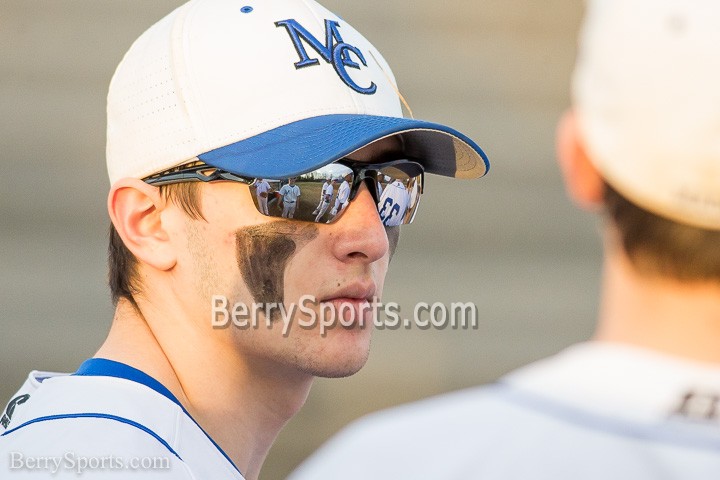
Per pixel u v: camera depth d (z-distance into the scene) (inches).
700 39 130.7
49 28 609.0
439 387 557.0
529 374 141.2
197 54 185.8
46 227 584.1
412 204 201.5
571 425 132.6
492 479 131.2
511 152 624.7
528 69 637.3
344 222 185.0
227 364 186.2
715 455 128.0
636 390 133.3
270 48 187.2
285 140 181.2
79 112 602.5
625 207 136.9
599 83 139.6
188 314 186.2
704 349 133.6
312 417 535.2
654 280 135.0
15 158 592.4
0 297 568.7
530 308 594.6
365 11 633.0
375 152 192.9
